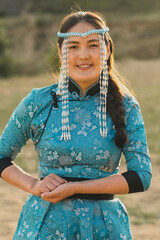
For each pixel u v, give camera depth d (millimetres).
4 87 26016
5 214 5992
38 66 37094
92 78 2102
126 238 2117
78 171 2072
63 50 2115
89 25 2100
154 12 49750
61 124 2102
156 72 28766
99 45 2105
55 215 2055
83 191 2010
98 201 2080
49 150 2094
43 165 2145
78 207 2045
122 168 8562
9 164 2215
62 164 2088
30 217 2117
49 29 45938
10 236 5156
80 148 2051
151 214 5949
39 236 2051
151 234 5266
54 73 2500
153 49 38000
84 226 2021
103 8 50812
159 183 7617
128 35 40812
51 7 53938
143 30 41125
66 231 2029
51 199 2016
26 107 2176
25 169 8586
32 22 47188
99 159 2070
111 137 2082
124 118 2115
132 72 29344
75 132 2072
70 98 2141
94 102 2131
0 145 2227
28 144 10867
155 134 12633
